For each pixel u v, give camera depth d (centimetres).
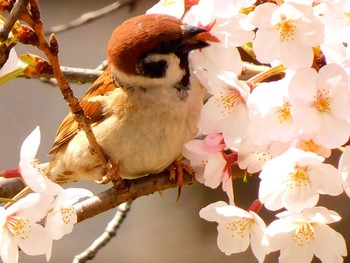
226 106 271
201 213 272
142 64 276
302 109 268
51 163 281
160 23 275
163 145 277
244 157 271
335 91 268
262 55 269
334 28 269
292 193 269
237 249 272
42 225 272
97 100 278
